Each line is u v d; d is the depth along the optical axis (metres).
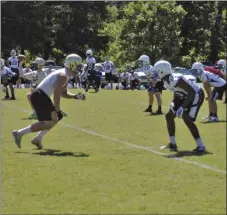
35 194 7.96
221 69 20.44
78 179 8.84
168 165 9.98
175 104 11.57
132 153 11.18
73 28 70.25
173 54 48.66
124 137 13.39
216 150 11.43
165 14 48.41
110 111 20.06
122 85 37.91
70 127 15.19
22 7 63.41
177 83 11.30
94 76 31.25
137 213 7.14
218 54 59.84
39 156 10.73
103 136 13.54
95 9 71.31
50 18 67.94
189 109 11.32
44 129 11.41
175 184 8.58
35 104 11.34
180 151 11.46
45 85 11.31
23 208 7.30
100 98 26.77
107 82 37.69
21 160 10.29
